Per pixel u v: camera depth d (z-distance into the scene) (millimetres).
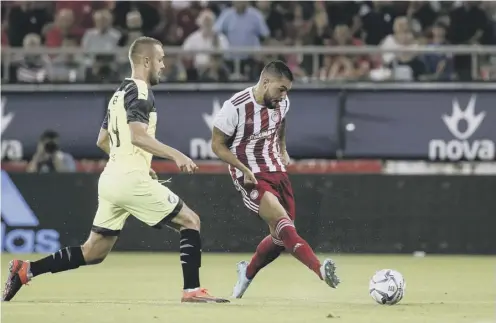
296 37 67312
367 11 67062
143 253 58375
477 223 57906
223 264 50500
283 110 32688
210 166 59250
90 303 30094
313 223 57625
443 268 48375
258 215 32000
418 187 57812
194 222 30219
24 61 62781
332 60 62531
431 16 67188
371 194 57719
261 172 32125
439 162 57281
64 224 58781
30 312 26766
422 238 57844
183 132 57531
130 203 30047
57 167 58719
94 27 68375
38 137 58281
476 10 66500
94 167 60688
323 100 57156
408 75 60562
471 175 57875
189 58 64312
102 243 31125
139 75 30156
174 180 57500
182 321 24438
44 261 31125
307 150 57094
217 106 57562
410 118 57031
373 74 62125
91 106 58188
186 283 30344
